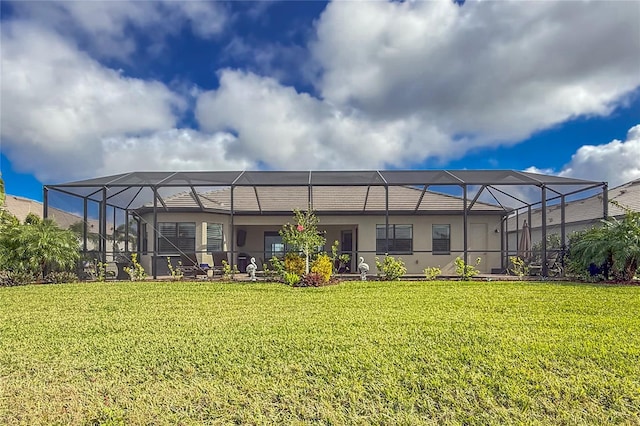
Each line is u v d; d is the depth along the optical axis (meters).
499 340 5.80
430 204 20.08
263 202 20.31
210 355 5.25
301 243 14.08
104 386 4.35
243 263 20.94
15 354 5.37
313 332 6.35
